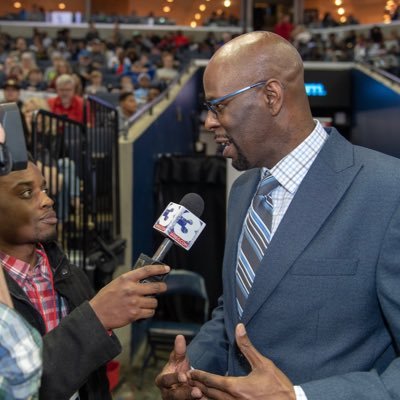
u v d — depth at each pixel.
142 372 4.28
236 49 1.31
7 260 1.42
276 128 1.32
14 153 0.84
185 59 13.18
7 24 15.94
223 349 1.53
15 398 0.79
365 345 1.29
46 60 12.93
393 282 1.22
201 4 17.30
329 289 1.26
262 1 18.05
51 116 3.03
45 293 1.46
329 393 1.15
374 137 9.47
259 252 1.37
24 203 1.38
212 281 5.14
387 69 10.80
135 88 9.40
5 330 0.80
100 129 3.91
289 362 1.28
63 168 3.19
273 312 1.30
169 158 5.30
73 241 3.51
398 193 1.26
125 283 1.25
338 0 18.19
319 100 11.22
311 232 1.28
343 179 1.31
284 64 1.30
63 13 16.11
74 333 1.24
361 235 1.26
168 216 1.37
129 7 17.52
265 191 1.40
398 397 1.14
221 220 5.17
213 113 1.35
